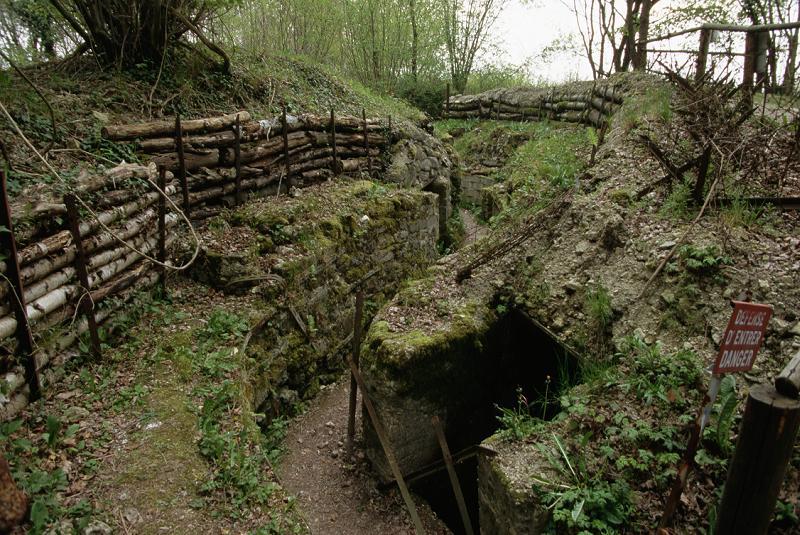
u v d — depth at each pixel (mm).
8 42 6559
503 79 20141
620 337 4414
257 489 3395
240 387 4320
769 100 7039
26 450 3189
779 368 3469
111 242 4457
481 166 14070
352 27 14867
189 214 5984
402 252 8758
